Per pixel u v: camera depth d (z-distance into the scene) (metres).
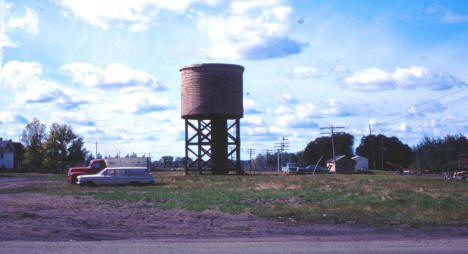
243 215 17.27
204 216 17.08
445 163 101.12
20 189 32.84
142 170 36.25
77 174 40.69
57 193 28.16
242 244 10.91
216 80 55.84
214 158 58.06
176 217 16.83
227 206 19.67
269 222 15.69
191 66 56.31
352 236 12.73
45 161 80.50
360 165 98.88
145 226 14.70
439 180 45.16
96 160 41.44
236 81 57.00
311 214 17.19
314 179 44.72
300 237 12.47
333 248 10.24
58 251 9.68
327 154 120.00
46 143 80.19
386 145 109.00
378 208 18.69
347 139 119.62
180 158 145.75
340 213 17.41
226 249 10.05
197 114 56.00
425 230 13.96
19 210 18.72
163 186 34.34
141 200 22.67
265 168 130.75
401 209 18.41
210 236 12.72
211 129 58.16
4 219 15.56
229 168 63.16
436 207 19.02
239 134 59.22
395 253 9.57
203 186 34.06
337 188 30.88
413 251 9.83
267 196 24.34
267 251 9.77
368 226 14.79
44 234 12.46
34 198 24.73
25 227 13.75
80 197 24.81
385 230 14.01
